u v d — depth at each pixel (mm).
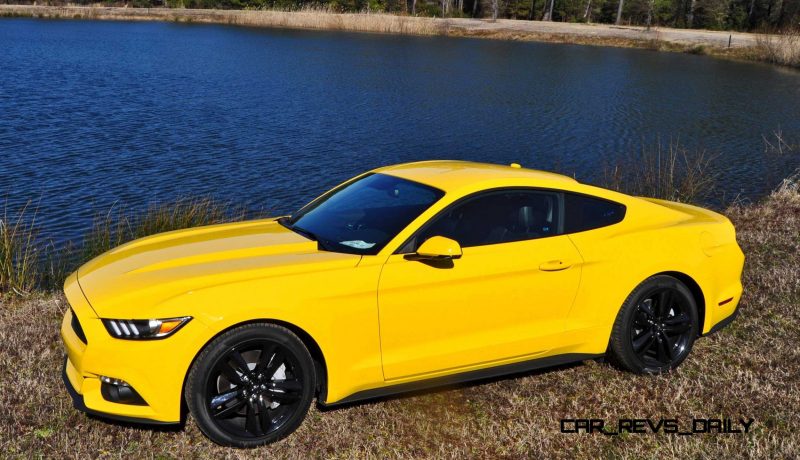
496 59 48469
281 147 20016
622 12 98500
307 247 4367
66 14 85188
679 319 5039
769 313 6242
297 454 3895
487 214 4488
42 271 8852
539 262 4488
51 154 18125
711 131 24047
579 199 4816
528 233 4566
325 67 41188
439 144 21250
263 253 4277
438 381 4387
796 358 5305
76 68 38000
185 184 15617
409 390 4312
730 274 5258
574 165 18531
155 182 15688
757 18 86312
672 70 44125
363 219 4520
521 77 38938
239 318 3777
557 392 4742
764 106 30312
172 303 3730
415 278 4168
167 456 3857
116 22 79500
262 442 3975
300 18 75500
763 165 18281
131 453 3863
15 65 38344
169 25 75812
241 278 3908
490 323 4430
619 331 4832
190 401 3791
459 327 4348
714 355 5367
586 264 4648
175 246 4496
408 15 91250
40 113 24203
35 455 3816
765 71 45094
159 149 19125
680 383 4859
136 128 22047
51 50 47125
